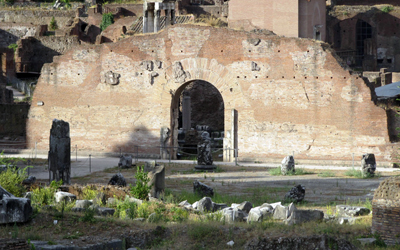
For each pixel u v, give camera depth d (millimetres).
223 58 41375
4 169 27078
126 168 37031
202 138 48625
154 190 25641
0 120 46594
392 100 43438
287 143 40188
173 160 42125
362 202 24719
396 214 17188
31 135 44938
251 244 16688
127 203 21578
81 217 18750
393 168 37094
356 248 16359
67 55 44250
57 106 44469
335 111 39125
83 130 44062
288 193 25422
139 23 56500
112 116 43562
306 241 16422
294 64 39875
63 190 25031
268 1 54875
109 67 43469
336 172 35281
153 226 18391
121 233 17609
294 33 54469
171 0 48812
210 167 36219
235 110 41219
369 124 38375
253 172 35656
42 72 44656
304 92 39719
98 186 25156
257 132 40844
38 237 16641
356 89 38625
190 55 42000
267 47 40375
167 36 42438
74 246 15914
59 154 28500
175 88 42375
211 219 20094
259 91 40688
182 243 17438
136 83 43062
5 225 17641
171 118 42750
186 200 24016
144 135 43000
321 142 39469
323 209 23109
